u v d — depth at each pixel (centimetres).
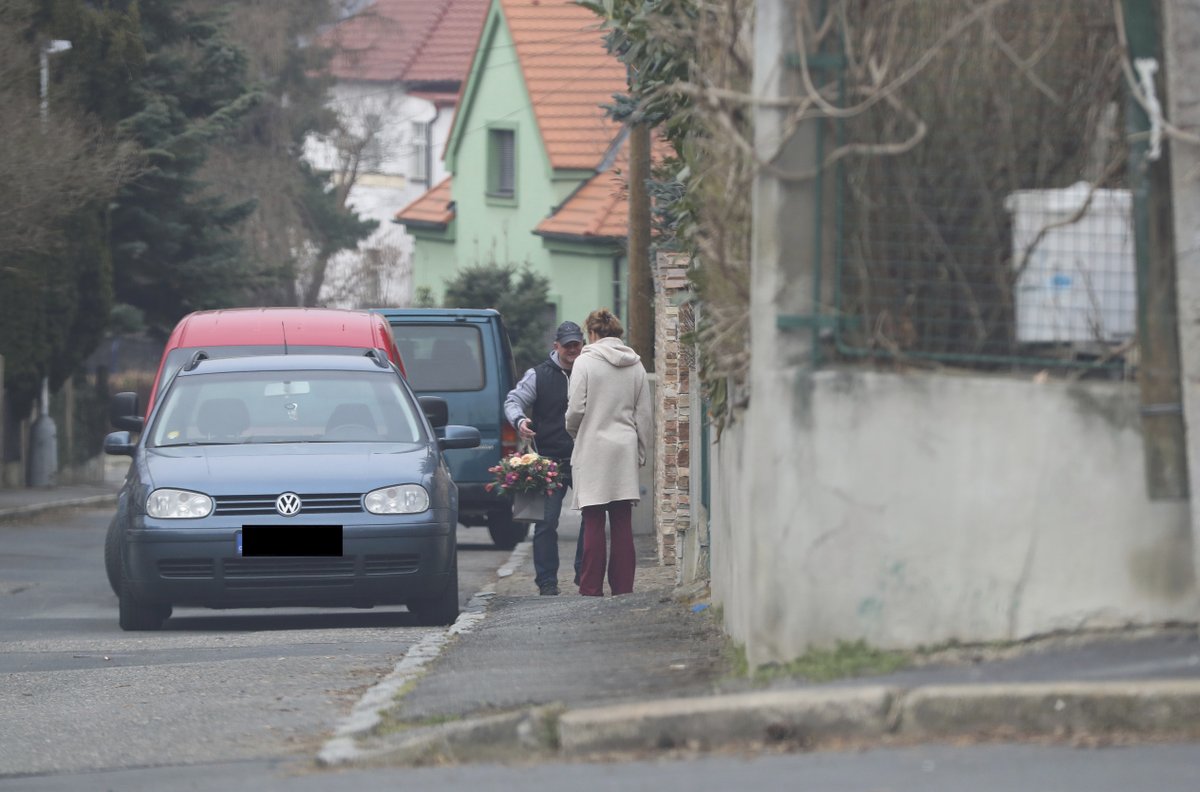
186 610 4134
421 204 15300
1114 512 2073
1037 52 2097
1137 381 2089
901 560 2072
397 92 19550
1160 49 2102
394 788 1891
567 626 3092
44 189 7650
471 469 6112
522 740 2031
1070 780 1709
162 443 3825
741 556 2327
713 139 2373
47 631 3728
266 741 2292
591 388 4266
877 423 2070
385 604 3600
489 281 12356
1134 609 2075
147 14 10781
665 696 2112
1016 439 2070
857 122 2084
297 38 17350
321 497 3522
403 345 6138
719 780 1795
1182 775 1714
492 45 13912
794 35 2078
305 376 4025
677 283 4759
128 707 2605
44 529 7544
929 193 2102
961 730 1898
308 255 16675
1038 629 2072
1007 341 2109
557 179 12781
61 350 9812
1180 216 2088
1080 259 2106
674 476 4956
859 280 2092
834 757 1853
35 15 9294
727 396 2550
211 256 10881
